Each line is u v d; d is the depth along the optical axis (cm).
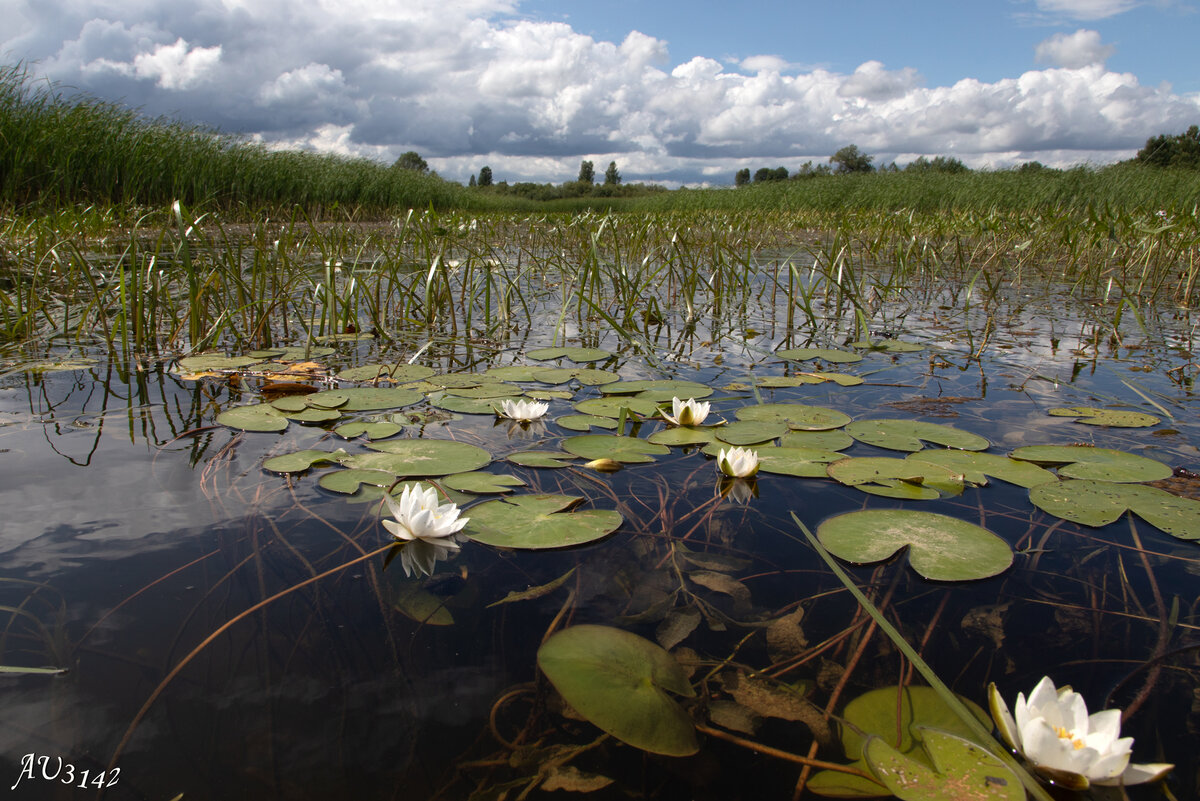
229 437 153
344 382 208
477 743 68
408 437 158
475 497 124
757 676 79
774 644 85
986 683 78
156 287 254
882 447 153
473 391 198
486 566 101
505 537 108
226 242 277
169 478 128
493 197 2125
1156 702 74
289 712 71
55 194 571
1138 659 81
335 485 125
